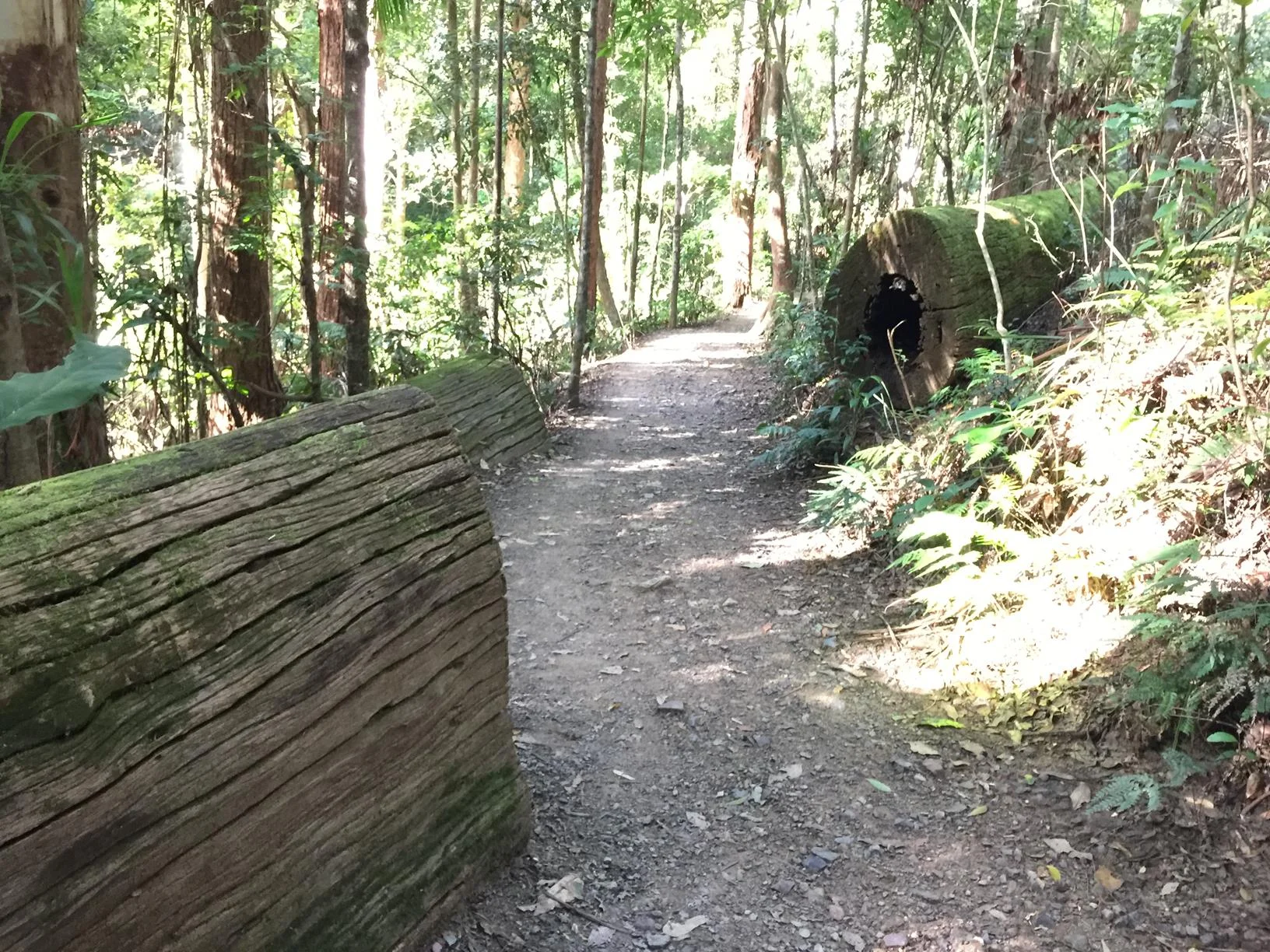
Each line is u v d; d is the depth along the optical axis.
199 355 4.96
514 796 2.59
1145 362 3.99
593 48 9.14
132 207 8.02
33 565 1.44
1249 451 3.33
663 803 3.03
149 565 1.61
